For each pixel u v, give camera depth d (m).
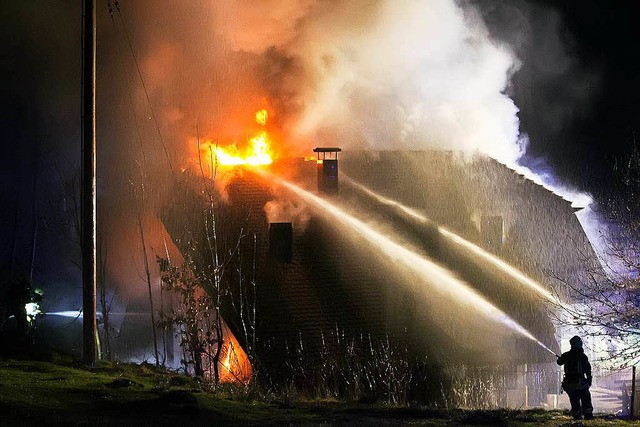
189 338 30.53
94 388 21.42
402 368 31.34
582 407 21.78
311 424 19.28
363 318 34.03
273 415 20.84
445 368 32.38
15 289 26.33
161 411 19.97
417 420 20.80
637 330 29.16
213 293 32.75
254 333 31.09
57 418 18.64
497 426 20.23
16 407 19.17
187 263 32.12
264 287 34.28
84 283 24.30
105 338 36.81
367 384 30.25
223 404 21.66
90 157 23.98
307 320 33.28
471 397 32.03
